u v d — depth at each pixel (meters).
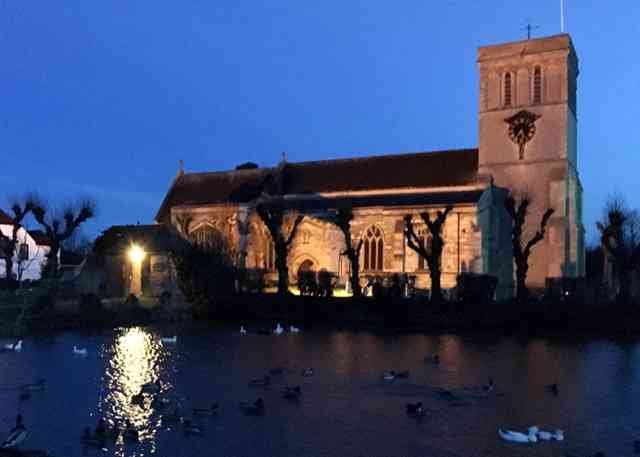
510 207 65.50
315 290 67.75
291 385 30.50
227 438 21.56
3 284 73.69
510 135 80.12
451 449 20.47
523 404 26.75
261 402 25.08
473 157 83.94
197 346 44.41
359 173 89.50
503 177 80.25
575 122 84.00
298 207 86.62
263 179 95.81
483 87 82.12
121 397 27.55
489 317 57.91
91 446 20.56
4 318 52.00
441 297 62.06
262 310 66.62
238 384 30.58
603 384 31.08
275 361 37.72
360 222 80.12
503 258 78.94
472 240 73.25
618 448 20.66
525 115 78.88
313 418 24.25
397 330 56.47
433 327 58.44
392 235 77.94
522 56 79.94
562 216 76.56
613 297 69.00
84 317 56.47
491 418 24.41
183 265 67.31
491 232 78.00
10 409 25.42
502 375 33.41
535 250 77.94
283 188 92.69
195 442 21.11
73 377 32.09
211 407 24.62
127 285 78.44
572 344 46.84
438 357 38.69
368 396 28.14
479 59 82.44
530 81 79.69
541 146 78.69
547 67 78.75
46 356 38.91
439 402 27.11
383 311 61.22
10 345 41.53
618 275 66.81
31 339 47.53
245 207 88.44
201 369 34.72
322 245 81.94
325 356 39.94
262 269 79.75
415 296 68.00
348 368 35.38
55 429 22.61
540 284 77.44
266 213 71.62
